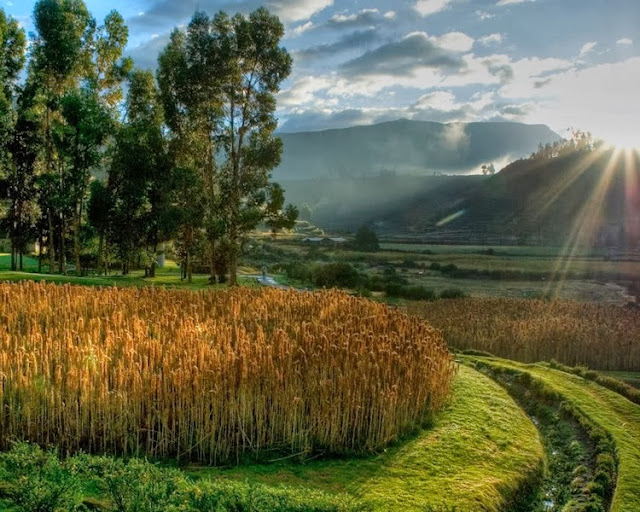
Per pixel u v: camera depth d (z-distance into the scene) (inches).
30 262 2628.0
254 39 2016.5
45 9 1955.0
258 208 2080.5
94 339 572.4
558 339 1024.9
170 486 352.5
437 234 7755.9
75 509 314.2
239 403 477.7
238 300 887.1
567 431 601.3
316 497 369.1
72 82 2170.3
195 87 2038.6
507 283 3041.3
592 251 5167.3
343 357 546.6
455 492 414.6
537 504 454.0
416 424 557.9
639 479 461.7
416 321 800.9
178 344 539.2
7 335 551.8
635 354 1000.9
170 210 2012.8
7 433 440.5
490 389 718.5
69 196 1974.7
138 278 2140.7
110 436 452.1
